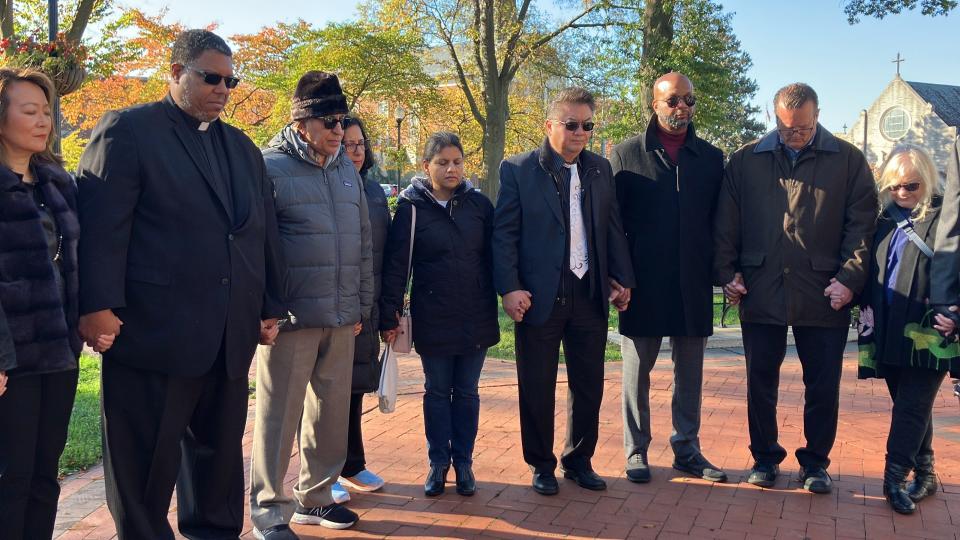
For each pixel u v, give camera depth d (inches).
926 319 138.3
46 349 98.0
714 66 505.0
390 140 1183.6
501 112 868.6
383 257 150.9
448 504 147.7
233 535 122.2
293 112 125.9
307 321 125.4
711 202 159.5
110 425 109.0
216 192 109.3
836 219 148.9
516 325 155.1
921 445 150.8
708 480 160.7
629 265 156.3
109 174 101.9
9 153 98.6
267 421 127.8
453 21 874.8
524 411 153.7
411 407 219.6
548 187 149.3
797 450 158.9
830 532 134.9
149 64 890.1
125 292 104.9
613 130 570.3
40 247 97.8
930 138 2025.1
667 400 226.8
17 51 237.1
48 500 106.2
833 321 149.7
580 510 144.9
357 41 1023.6
